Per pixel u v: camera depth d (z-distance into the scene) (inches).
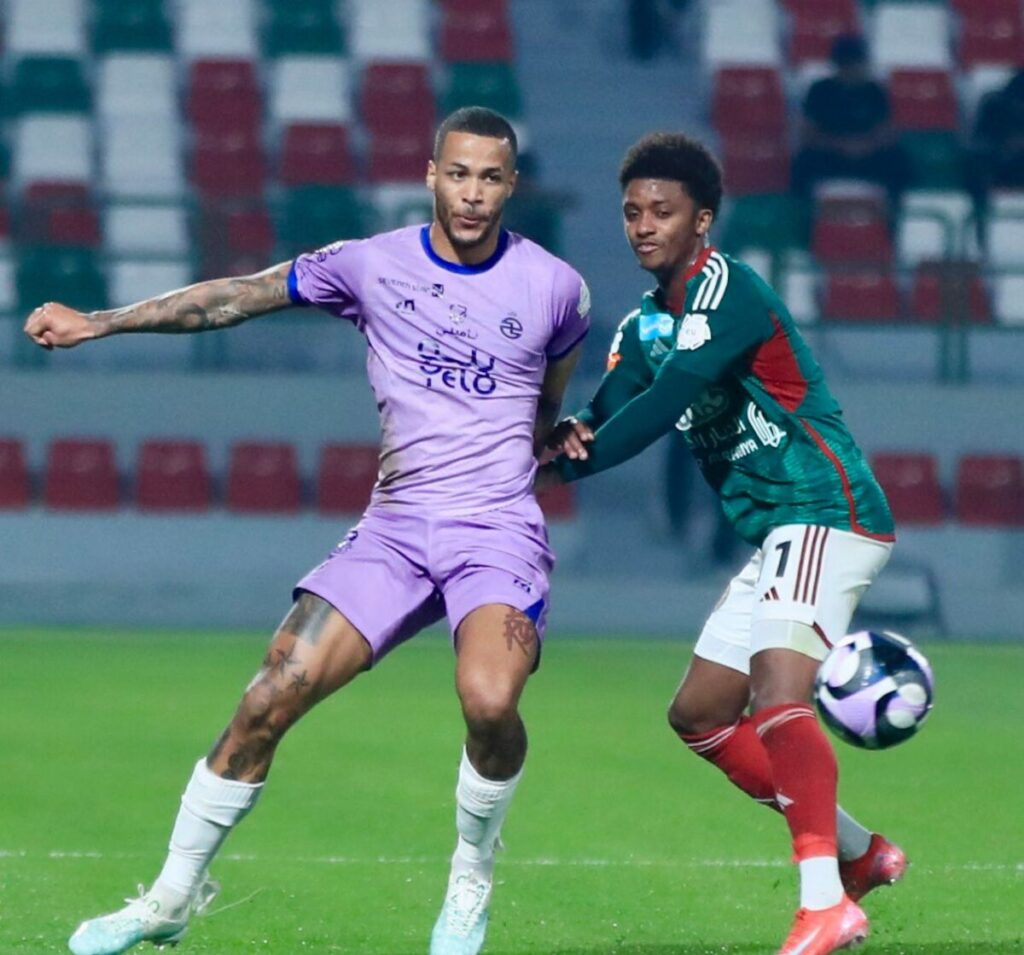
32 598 2038.6
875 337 2373.3
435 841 906.1
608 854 871.1
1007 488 2169.0
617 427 655.8
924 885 783.1
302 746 1203.9
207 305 639.1
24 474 2160.4
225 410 2214.6
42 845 877.2
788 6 2918.3
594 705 1424.7
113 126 2714.1
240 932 681.0
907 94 2780.5
